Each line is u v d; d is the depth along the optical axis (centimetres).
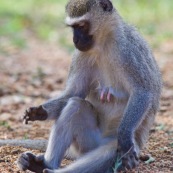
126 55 1287
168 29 3819
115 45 1295
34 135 1600
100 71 1330
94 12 1298
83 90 1362
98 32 1301
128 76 1284
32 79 2455
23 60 2903
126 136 1230
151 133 1584
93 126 1303
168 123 1712
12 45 3284
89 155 1217
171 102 2002
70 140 1266
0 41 3384
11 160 1330
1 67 2686
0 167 1281
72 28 1316
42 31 3753
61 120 1255
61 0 5041
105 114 1323
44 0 4991
